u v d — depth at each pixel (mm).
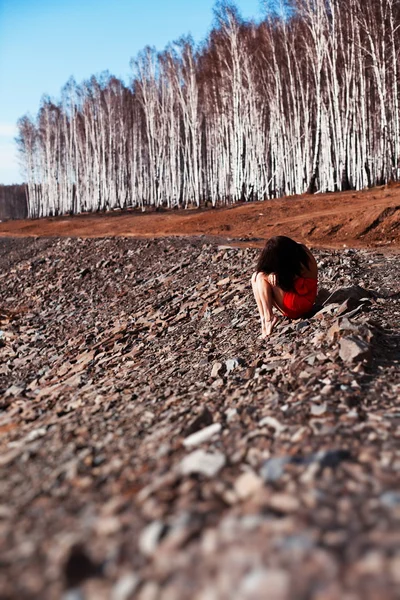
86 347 9688
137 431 3721
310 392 4008
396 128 30656
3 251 26266
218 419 3695
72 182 63469
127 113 56250
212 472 2678
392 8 31047
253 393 4328
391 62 32844
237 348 6371
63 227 35594
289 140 41031
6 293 19219
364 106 31812
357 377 4281
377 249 13641
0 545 2264
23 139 70812
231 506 2328
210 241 17906
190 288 11797
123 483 2762
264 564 1812
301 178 36281
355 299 6754
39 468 3234
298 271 6406
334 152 35875
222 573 1808
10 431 4684
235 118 38250
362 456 2711
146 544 2053
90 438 3736
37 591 1866
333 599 1596
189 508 2314
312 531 1980
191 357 6734
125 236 22844
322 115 33250
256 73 39656
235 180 39438
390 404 3678
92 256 19750
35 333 12656
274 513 2164
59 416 4855
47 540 2234
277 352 5664
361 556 1796
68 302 15094
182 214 33156
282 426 3291
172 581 1812
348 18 32125
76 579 1917
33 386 8094
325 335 5543
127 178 60219
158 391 5227
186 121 46719
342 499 2238
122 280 15617
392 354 5043
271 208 23766
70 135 62719
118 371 7141
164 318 9773
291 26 35938
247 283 10227
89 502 2584
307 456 2727
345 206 21438
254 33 38469
